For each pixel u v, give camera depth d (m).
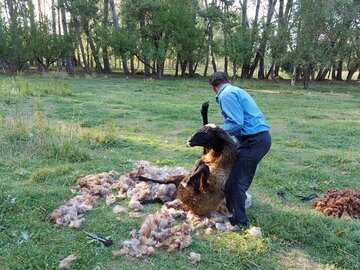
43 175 5.94
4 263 3.70
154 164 7.00
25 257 3.81
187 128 10.50
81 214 4.73
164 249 4.07
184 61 32.06
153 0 29.58
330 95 21.53
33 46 27.56
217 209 4.84
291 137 10.04
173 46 29.75
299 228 4.53
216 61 44.47
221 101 4.26
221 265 3.84
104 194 5.34
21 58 27.64
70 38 29.39
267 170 6.91
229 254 4.01
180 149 8.12
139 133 9.62
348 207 5.24
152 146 8.27
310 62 24.19
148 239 4.08
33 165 6.59
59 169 6.21
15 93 15.09
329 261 4.03
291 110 14.81
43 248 3.98
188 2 31.19
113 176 6.15
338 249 4.20
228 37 29.59
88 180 5.72
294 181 6.48
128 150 7.93
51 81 19.89
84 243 4.10
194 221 4.57
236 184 4.38
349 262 4.00
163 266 3.79
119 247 4.08
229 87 4.31
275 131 10.75
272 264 3.89
